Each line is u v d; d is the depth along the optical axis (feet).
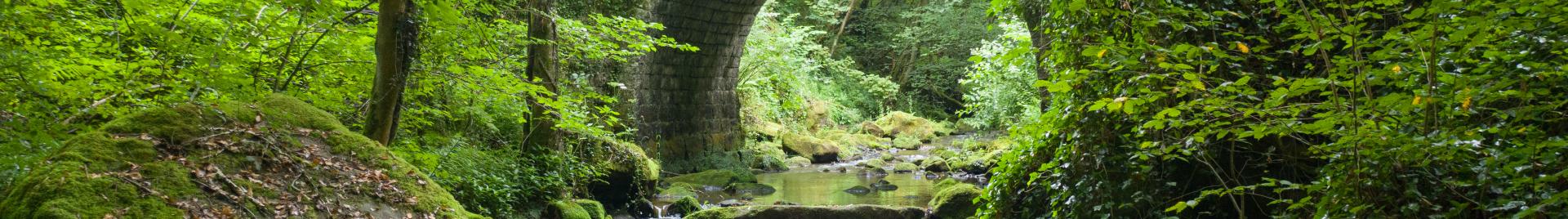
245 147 11.13
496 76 20.53
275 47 19.15
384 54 15.72
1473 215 11.31
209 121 11.43
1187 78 10.64
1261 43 14.92
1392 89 11.98
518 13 28.50
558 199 24.93
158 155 10.31
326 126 12.64
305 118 12.62
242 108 12.05
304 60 19.62
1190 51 11.12
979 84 50.37
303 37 19.22
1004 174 19.08
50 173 9.25
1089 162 16.51
